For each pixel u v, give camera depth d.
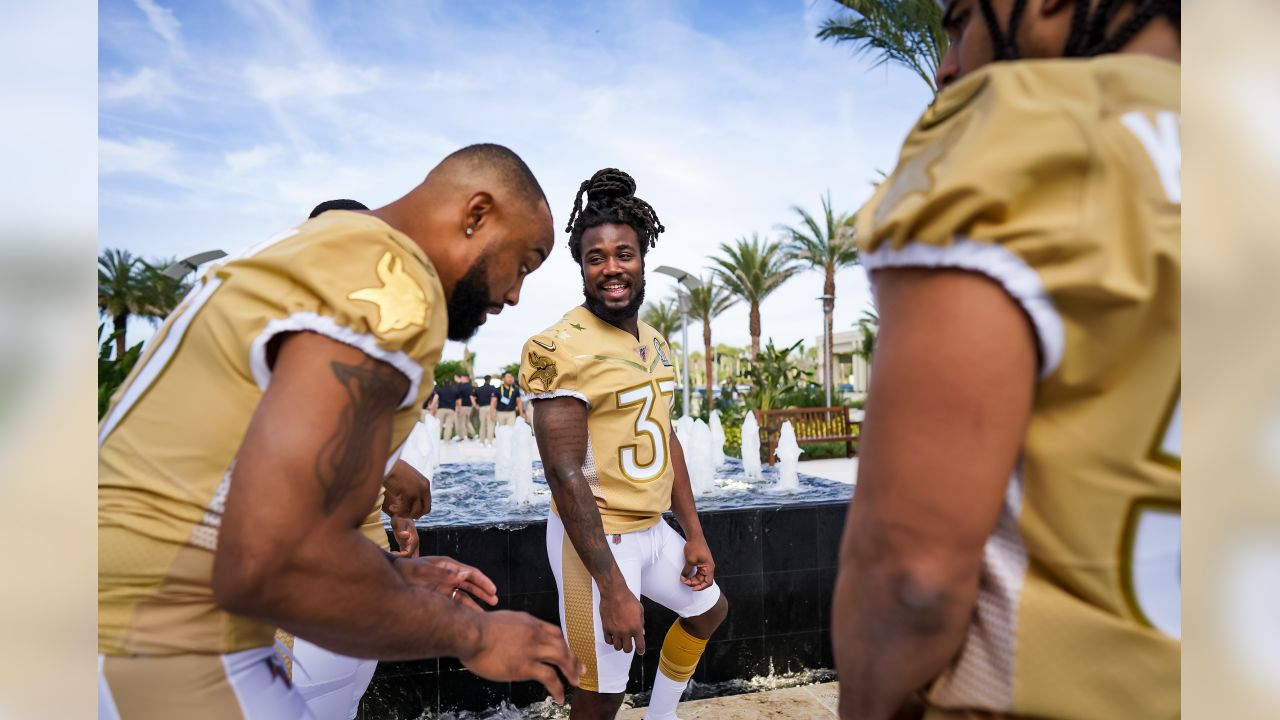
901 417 0.52
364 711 2.66
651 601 2.92
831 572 3.09
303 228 0.99
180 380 0.93
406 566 1.46
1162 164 0.47
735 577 3.00
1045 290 0.48
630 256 2.12
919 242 0.51
